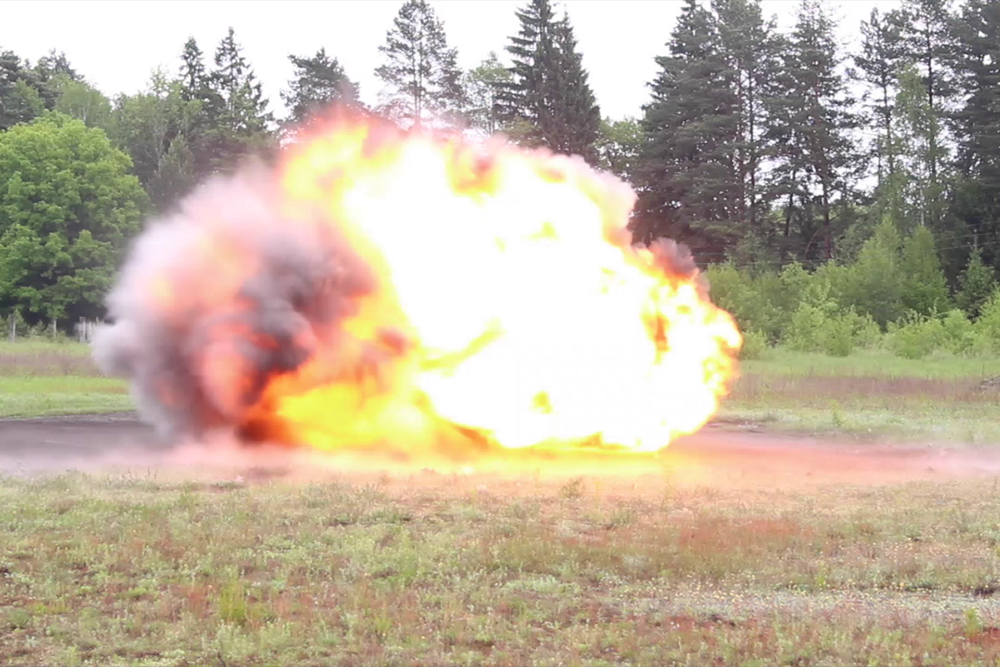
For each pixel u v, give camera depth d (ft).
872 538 47.26
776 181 260.83
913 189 259.80
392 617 35.70
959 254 249.34
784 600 38.55
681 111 259.19
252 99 311.27
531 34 254.68
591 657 32.76
